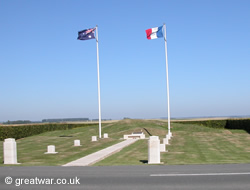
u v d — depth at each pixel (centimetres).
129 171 1290
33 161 1780
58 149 2442
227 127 5797
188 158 1812
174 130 4506
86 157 1889
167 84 3316
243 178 1103
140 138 3431
